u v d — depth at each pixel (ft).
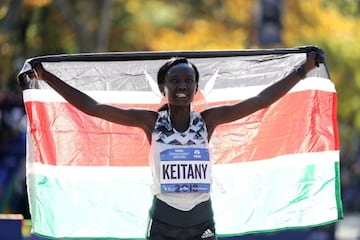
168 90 59.67
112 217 69.31
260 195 69.51
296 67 66.90
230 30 227.40
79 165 68.74
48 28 225.15
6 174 151.84
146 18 226.79
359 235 225.56
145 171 69.15
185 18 233.76
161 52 66.44
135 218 69.31
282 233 124.98
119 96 68.39
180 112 60.08
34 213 67.82
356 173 370.73
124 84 68.44
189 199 59.67
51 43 228.22
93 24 216.74
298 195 69.41
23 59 220.84
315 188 69.41
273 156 69.36
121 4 224.33
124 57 66.18
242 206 69.51
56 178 68.54
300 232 127.54
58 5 200.64
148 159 69.15
